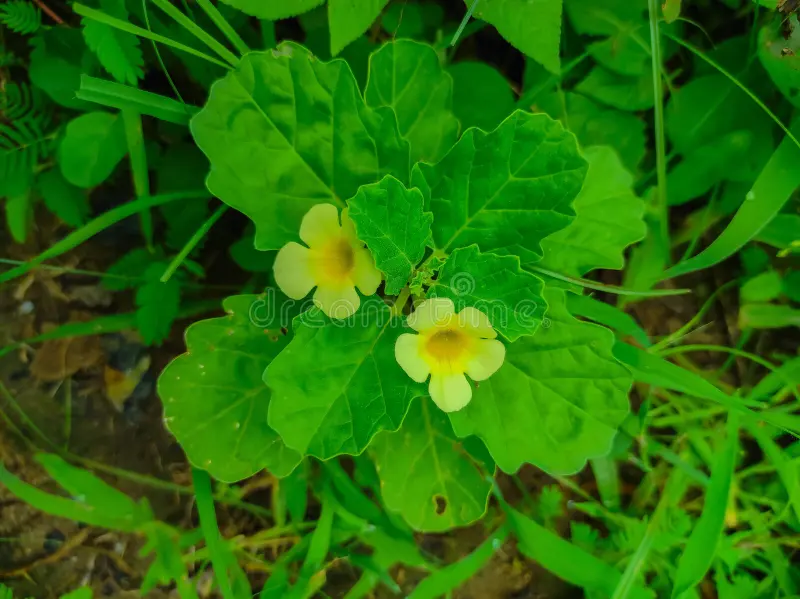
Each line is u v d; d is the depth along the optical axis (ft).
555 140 0.47
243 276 0.64
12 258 0.61
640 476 0.67
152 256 0.60
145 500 0.62
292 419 0.48
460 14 0.64
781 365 0.67
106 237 0.62
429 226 0.46
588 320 0.66
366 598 0.64
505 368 0.53
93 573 0.62
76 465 0.62
